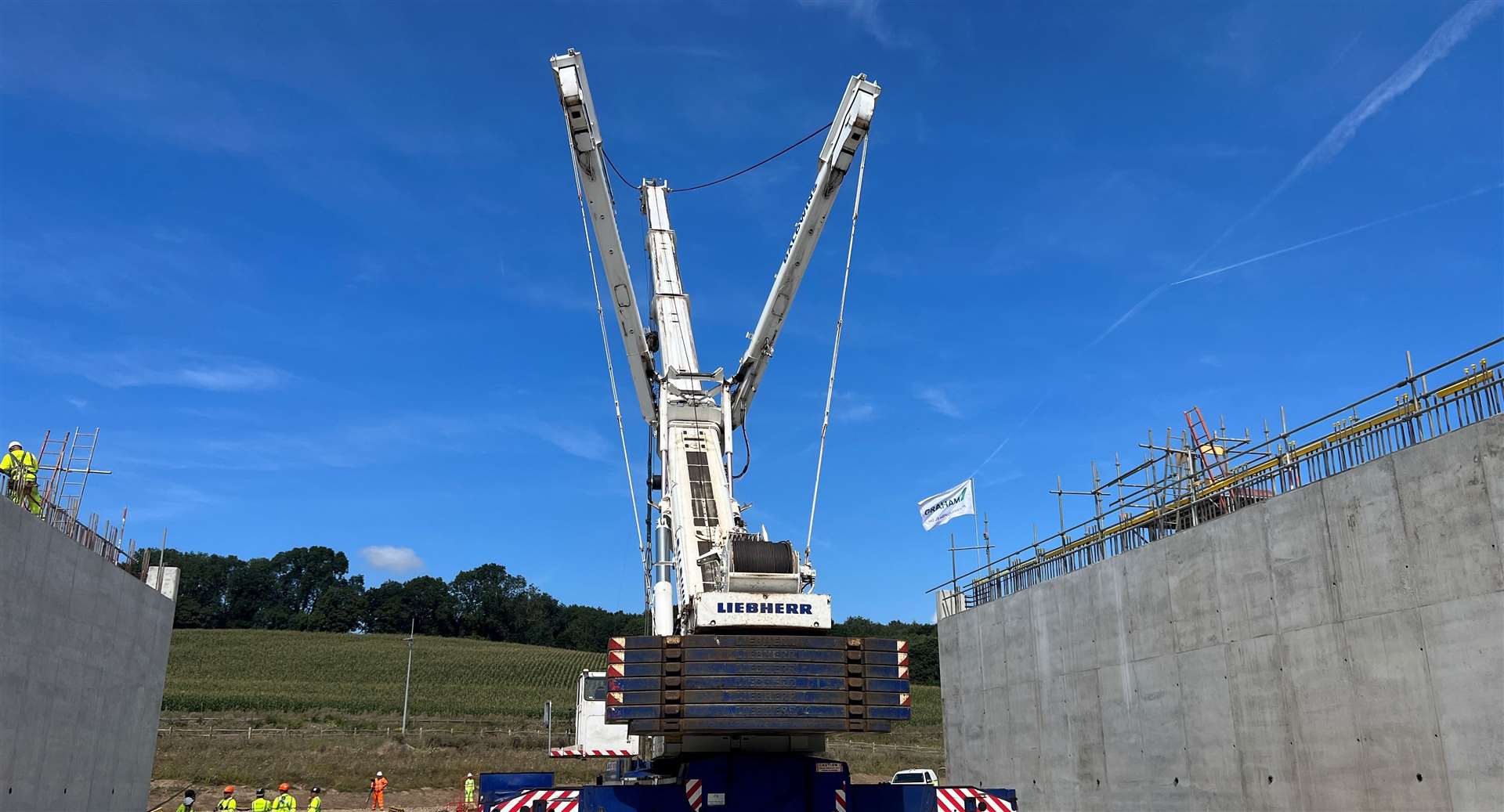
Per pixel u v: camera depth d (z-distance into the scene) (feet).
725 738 46.52
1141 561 69.05
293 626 520.01
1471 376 47.88
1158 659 66.49
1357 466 52.01
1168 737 64.90
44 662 59.36
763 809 45.44
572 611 568.00
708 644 42.83
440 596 526.16
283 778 172.65
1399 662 48.47
